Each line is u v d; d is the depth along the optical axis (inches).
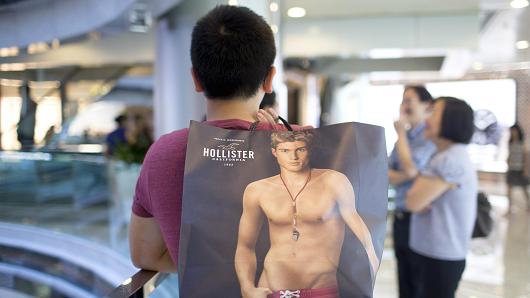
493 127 197.3
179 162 30.3
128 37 331.6
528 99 220.5
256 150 28.2
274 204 27.8
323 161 28.3
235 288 27.4
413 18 258.7
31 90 406.6
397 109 84.5
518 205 173.8
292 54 266.8
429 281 75.2
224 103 32.0
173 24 166.1
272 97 64.9
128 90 402.9
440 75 271.6
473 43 250.1
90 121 408.8
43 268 204.4
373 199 28.6
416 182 76.3
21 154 248.8
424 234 75.4
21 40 283.1
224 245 27.4
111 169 215.2
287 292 27.5
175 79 167.8
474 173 74.2
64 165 237.1
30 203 236.4
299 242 27.7
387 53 267.0
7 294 208.1
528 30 229.1
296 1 233.6
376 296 100.6
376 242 28.4
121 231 201.3
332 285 27.7
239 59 30.6
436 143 74.7
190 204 27.4
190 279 27.2
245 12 31.8
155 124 188.2
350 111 294.8
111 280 175.9
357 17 263.6
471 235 75.7
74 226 216.5
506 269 115.9
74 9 253.0
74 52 339.9
